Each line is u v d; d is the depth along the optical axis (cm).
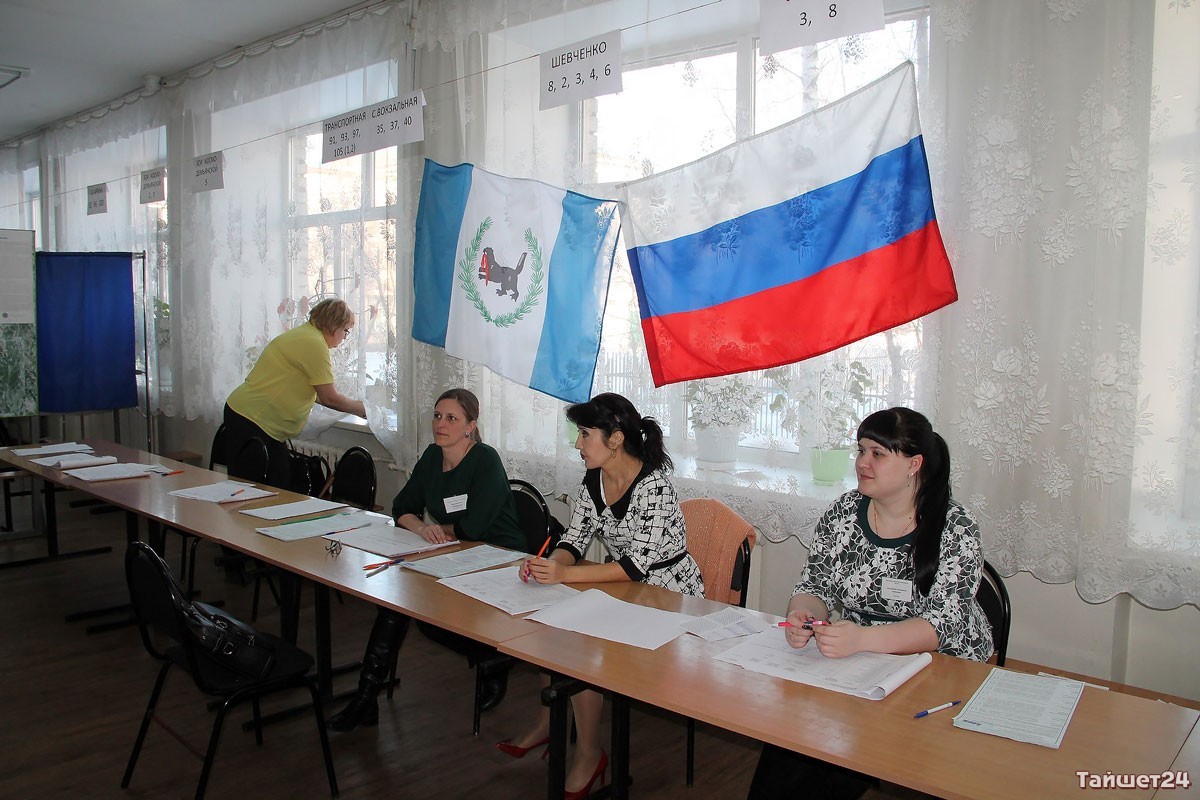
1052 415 233
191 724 278
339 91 461
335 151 386
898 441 180
